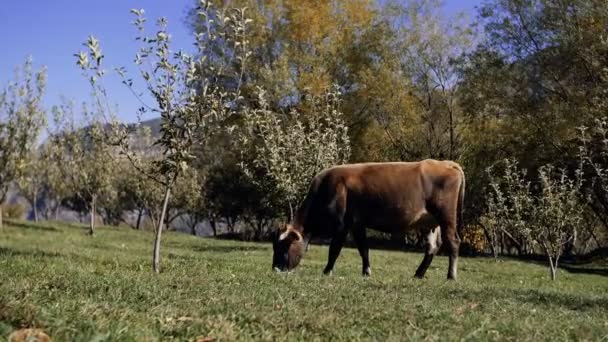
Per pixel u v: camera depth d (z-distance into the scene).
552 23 34.62
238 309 7.29
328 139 23.45
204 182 50.56
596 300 10.95
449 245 14.99
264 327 6.53
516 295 10.84
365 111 42.41
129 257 16.23
